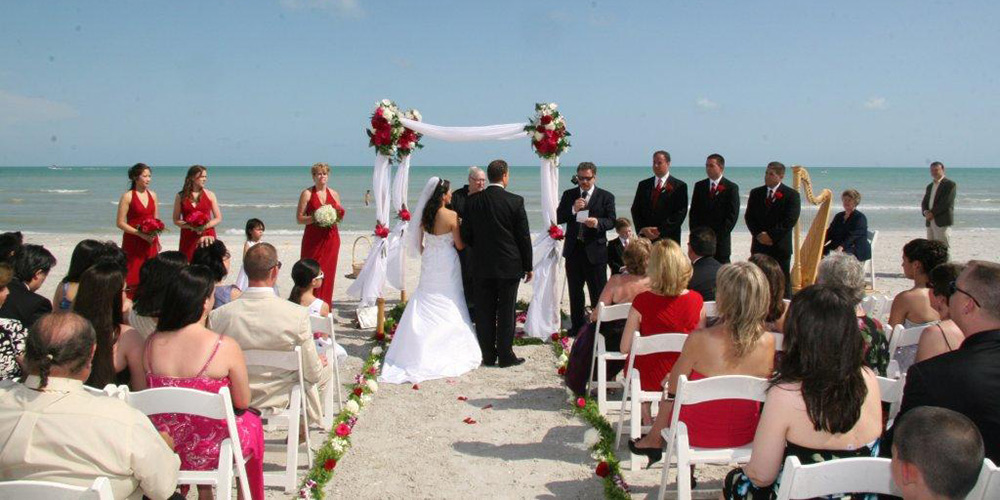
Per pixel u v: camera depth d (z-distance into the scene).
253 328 4.43
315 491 4.35
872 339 3.96
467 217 7.22
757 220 8.97
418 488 4.52
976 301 2.87
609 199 8.25
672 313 4.88
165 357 3.62
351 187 63.88
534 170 128.25
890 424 3.61
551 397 6.34
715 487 4.50
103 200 42.41
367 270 8.84
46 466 2.50
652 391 4.92
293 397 4.43
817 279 4.31
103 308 3.67
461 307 7.40
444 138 8.60
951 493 1.97
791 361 2.85
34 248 4.75
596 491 4.47
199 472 3.41
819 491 2.48
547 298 8.28
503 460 4.96
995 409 2.71
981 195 48.69
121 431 2.59
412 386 6.61
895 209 35.31
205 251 5.64
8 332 3.79
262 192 53.78
